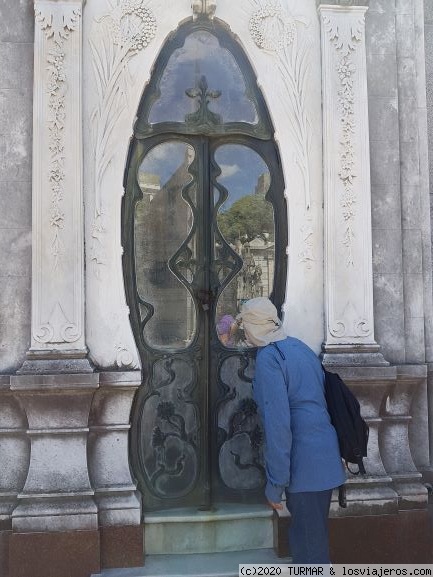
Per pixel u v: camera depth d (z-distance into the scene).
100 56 4.09
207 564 3.94
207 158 4.30
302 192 4.25
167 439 4.18
